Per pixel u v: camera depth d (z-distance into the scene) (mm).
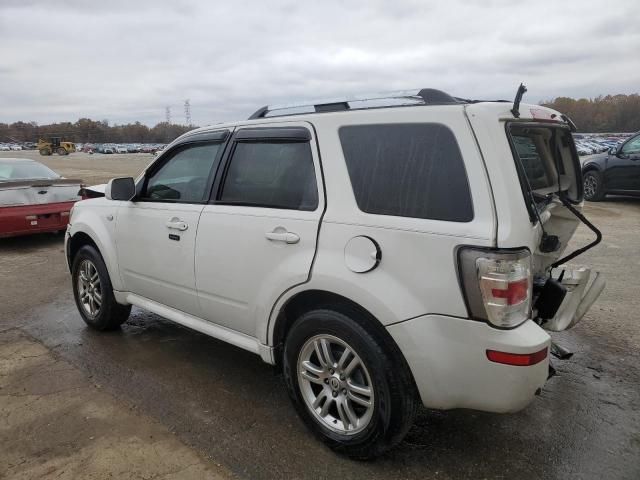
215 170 3451
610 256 7051
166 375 3775
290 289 2863
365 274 2553
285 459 2781
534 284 2748
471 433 3027
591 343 4266
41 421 3148
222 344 4363
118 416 3203
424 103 2727
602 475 2662
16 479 2615
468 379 2373
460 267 2303
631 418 3178
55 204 8508
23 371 3846
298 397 2953
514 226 2270
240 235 3146
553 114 3051
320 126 2898
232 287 3244
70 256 4820
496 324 2273
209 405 3342
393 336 2467
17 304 5473
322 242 2738
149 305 4023
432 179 2463
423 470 2699
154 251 3820
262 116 3398
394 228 2494
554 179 3264
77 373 3811
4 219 7938
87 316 4695
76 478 2621
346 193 2727
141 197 4027
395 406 2545
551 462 2762
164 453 2824
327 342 2787
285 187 3023
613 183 11852
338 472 2680
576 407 3301
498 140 2338
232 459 2779
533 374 2316
